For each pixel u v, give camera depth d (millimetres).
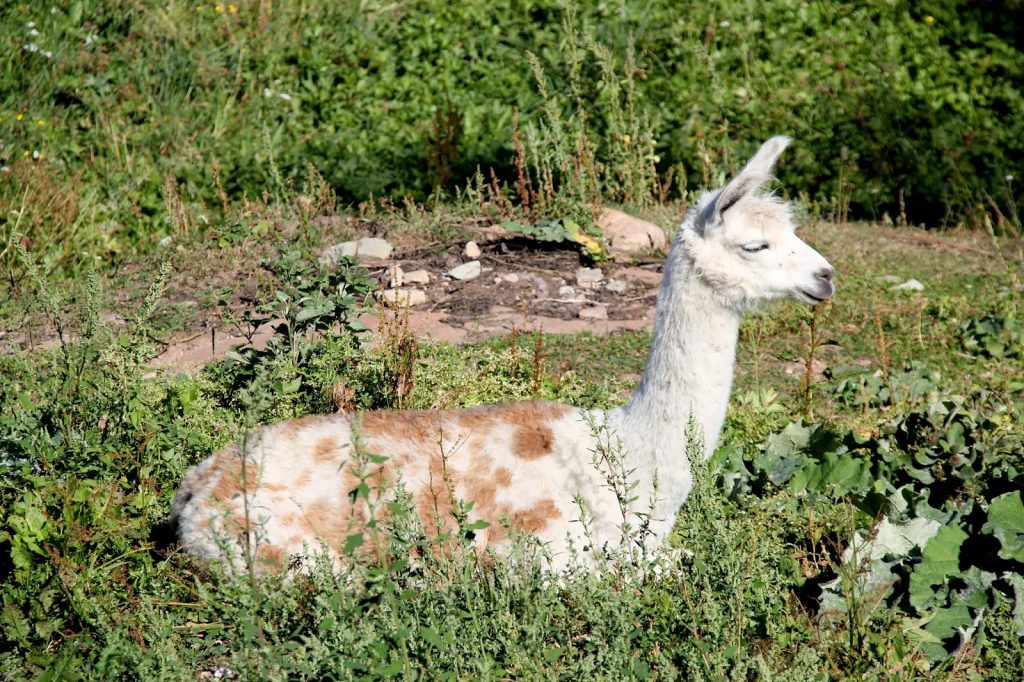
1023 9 59188
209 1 52875
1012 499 17141
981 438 21609
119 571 16172
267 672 12812
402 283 32906
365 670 12570
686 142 46906
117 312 31453
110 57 48094
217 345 28812
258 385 15383
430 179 42875
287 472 16375
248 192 41969
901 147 50531
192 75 48062
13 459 17359
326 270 23906
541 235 35438
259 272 33062
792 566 16469
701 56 51562
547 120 47844
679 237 16516
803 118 51406
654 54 53125
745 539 15391
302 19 53156
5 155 40906
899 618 15508
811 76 53312
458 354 26828
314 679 13141
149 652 13625
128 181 41625
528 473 16547
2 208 37188
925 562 16641
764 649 14336
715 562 14227
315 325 23203
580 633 14836
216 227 38219
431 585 14219
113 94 46469
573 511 16500
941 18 58625
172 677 13305
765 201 16453
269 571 15516
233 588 14141
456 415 17219
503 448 16688
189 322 30703
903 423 22031
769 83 52750
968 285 36500
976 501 18922
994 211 49062
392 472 16328
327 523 16188
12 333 28984
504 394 24219
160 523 17484
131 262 36938
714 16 55812
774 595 14547
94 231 38094
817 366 29203
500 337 29391
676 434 16469
